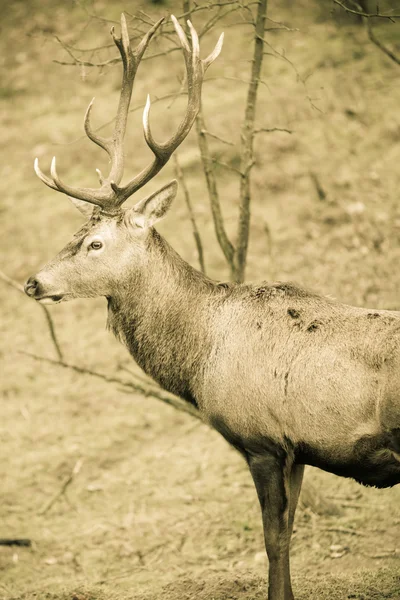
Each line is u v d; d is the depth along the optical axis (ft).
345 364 25.54
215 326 28.60
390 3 78.64
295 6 82.89
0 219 66.08
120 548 38.01
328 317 26.84
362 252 53.57
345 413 25.35
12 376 52.24
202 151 38.17
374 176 60.29
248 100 37.22
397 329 25.38
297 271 53.57
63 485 43.16
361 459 25.73
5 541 38.99
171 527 38.96
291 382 26.22
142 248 29.63
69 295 29.78
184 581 32.01
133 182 29.50
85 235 29.53
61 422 48.19
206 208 61.62
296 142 64.08
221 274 55.93
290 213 59.16
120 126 32.04
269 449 26.81
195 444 45.37
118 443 46.09
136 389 38.04
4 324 56.85
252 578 31.60
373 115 65.41
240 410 27.14
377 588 29.40
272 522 26.73
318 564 33.76
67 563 37.45
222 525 38.45
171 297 29.50
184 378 29.19
